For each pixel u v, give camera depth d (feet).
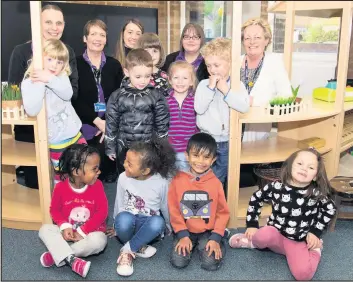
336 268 5.12
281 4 8.18
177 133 6.07
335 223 6.28
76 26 10.85
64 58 5.61
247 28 6.77
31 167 6.95
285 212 5.11
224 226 5.23
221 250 5.24
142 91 5.85
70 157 5.16
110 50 11.19
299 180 4.96
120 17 11.43
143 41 6.87
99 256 5.38
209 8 11.64
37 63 5.25
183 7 11.99
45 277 4.88
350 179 6.40
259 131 7.20
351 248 5.60
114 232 5.85
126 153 5.40
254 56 7.02
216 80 5.53
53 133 5.84
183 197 5.27
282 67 7.11
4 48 9.68
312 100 7.67
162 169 5.31
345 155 8.23
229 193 5.92
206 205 5.27
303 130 7.34
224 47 5.73
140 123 5.85
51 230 5.17
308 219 5.10
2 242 5.65
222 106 5.92
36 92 5.23
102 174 7.81
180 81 5.84
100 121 7.44
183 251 5.05
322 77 9.62
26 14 9.70
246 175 7.22
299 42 9.70
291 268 4.91
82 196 5.38
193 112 6.07
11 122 5.54
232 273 5.01
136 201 5.37
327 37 9.39
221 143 6.07
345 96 7.45
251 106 6.68
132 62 5.71
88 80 7.39
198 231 5.28
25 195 6.75
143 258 5.32
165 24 12.28
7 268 5.05
